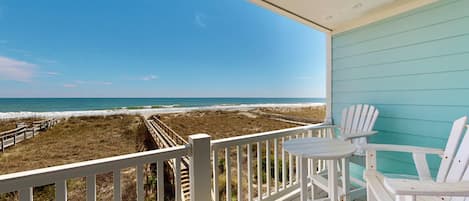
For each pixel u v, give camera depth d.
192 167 1.38
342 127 2.47
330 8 2.19
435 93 1.92
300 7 2.16
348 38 2.62
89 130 10.68
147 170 4.31
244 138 1.80
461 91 1.77
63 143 8.48
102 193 3.92
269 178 2.05
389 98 2.25
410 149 1.47
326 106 2.91
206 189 1.42
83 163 1.04
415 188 0.84
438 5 1.90
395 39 2.19
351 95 2.61
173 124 13.25
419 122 2.02
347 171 1.63
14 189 0.87
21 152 7.05
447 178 1.35
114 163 1.10
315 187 2.19
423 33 1.99
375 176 1.43
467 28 1.74
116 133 10.45
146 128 11.36
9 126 10.78
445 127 1.86
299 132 2.30
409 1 2.04
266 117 15.63
